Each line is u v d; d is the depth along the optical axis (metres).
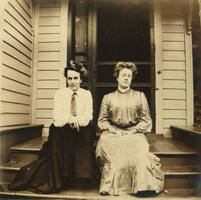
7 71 3.69
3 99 3.54
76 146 3.03
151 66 5.04
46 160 3.10
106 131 3.35
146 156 3.02
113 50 5.16
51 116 5.00
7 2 3.63
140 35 5.16
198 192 3.02
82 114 3.09
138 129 3.30
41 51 5.07
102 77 5.09
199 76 5.18
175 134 4.72
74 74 3.22
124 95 3.45
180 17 5.05
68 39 5.05
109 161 3.04
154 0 5.08
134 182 2.93
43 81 5.05
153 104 4.98
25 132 4.21
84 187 3.17
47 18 5.10
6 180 3.26
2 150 3.37
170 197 2.85
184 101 4.99
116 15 5.25
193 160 3.49
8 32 3.71
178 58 5.03
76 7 5.11
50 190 2.90
